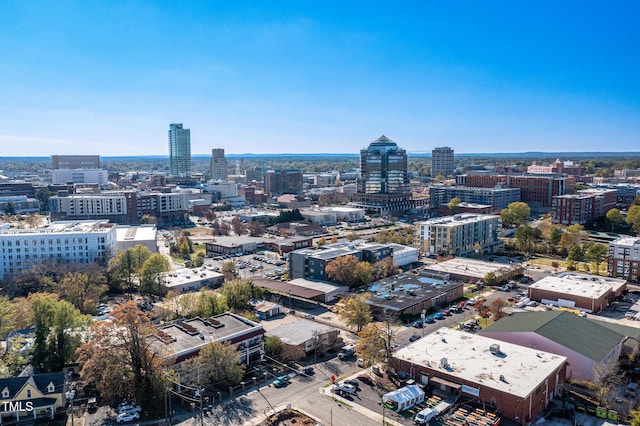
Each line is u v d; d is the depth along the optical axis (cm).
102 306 16012
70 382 10506
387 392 9788
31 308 11706
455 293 16488
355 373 10838
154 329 10644
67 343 11044
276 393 9950
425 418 8531
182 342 10800
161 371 9631
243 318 12394
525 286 18075
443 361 9838
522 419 8494
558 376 9769
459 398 9200
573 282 16700
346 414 9006
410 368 10088
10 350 11600
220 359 10175
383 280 17738
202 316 13650
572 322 11900
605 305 15450
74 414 9375
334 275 17550
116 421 9100
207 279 18488
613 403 9375
